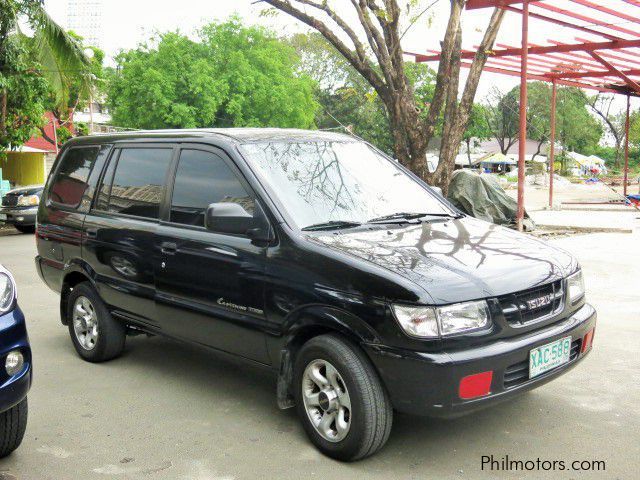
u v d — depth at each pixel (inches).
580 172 2204.7
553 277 148.0
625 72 759.7
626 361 207.9
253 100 1456.7
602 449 146.7
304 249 148.3
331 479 135.6
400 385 131.3
